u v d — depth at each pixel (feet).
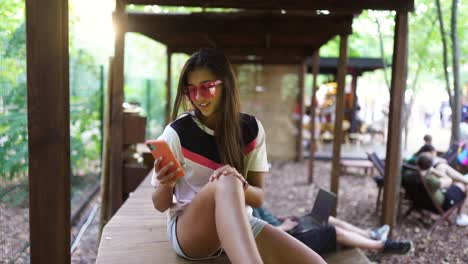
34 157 6.20
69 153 6.35
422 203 15.29
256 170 6.12
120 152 13.50
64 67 6.16
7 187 10.77
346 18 15.65
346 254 9.96
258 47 24.76
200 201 5.57
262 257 5.74
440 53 20.94
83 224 16.48
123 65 13.12
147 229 8.31
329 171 27.45
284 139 32.01
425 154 15.14
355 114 38.11
